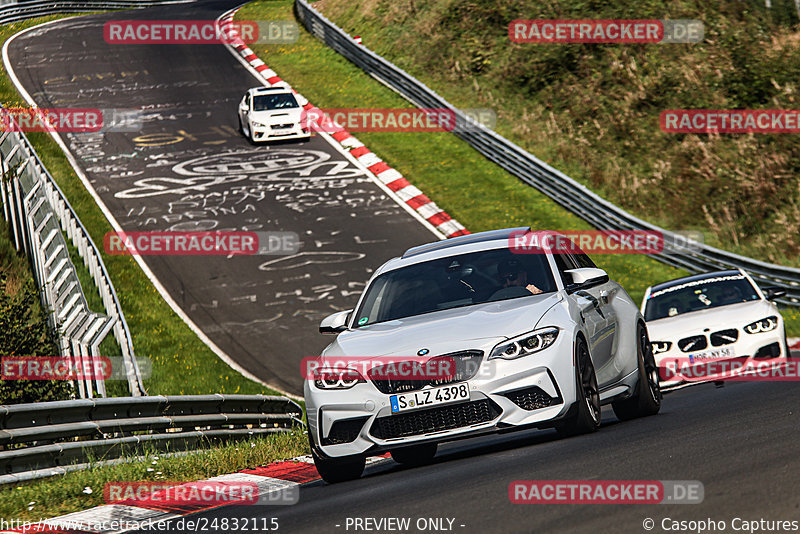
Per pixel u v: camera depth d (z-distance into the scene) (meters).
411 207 99.38
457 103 125.81
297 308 78.94
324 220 96.81
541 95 122.62
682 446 20.19
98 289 77.31
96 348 53.59
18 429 30.98
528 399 23.53
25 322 59.53
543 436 27.81
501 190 103.19
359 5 159.50
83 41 169.25
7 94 142.25
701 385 47.31
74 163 114.69
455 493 18.20
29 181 83.25
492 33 137.00
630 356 29.30
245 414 49.38
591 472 18.33
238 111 125.88
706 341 42.59
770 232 93.38
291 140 120.69
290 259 88.25
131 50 162.50
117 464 32.34
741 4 124.75
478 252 28.55
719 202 98.62
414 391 23.59
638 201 101.56
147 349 73.25
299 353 71.44
